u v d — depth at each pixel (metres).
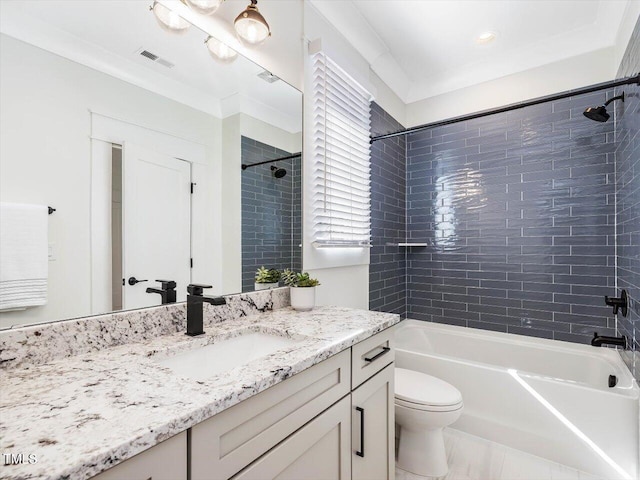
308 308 1.56
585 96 2.32
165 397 0.66
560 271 2.40
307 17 1.83
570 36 2.28
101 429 0.54
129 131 1.10
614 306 1.97
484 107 2.70
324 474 1.00
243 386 0.71
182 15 1.25
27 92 0.88
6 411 0.60
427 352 2.20
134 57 1.11
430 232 2.93
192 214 1.29
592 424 1.66
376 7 1.99
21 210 0.86
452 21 2.12
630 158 1.84
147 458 0.55
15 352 0.82
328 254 1.95
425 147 2.96
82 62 0.99
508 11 2.04
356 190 2.21
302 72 1.80
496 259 2.64
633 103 1.77
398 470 1.72
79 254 0.97
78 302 0.96
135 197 1.11
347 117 2.12
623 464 1.58
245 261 1.49
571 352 2.21
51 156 0.92
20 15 0.87
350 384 1.13
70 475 0.44
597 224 2.27
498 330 2.63
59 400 0.64
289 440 0.85
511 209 2.58
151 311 1.10
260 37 1.44
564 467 1.71
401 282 2.94
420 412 1.58
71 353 0.91
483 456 1.80
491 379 1.92
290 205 1.71
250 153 1.52
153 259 1.16
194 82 1.30
